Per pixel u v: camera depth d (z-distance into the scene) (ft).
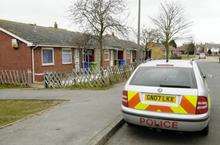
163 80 21.65
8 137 21.13
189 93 20.12
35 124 24.67
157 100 20.68
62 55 79.92
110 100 36.40
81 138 20.85
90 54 98.12
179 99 20.20
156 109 20.62
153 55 184.03
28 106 34.86
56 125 24.32
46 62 72.69
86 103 34.45
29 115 28.71
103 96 39.93
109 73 56.44
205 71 106.42
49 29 91.66
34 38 70.54
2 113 30.96
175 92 20.31
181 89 20.43
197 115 19.83
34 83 64.34
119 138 22.59
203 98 20.10
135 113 21.13
